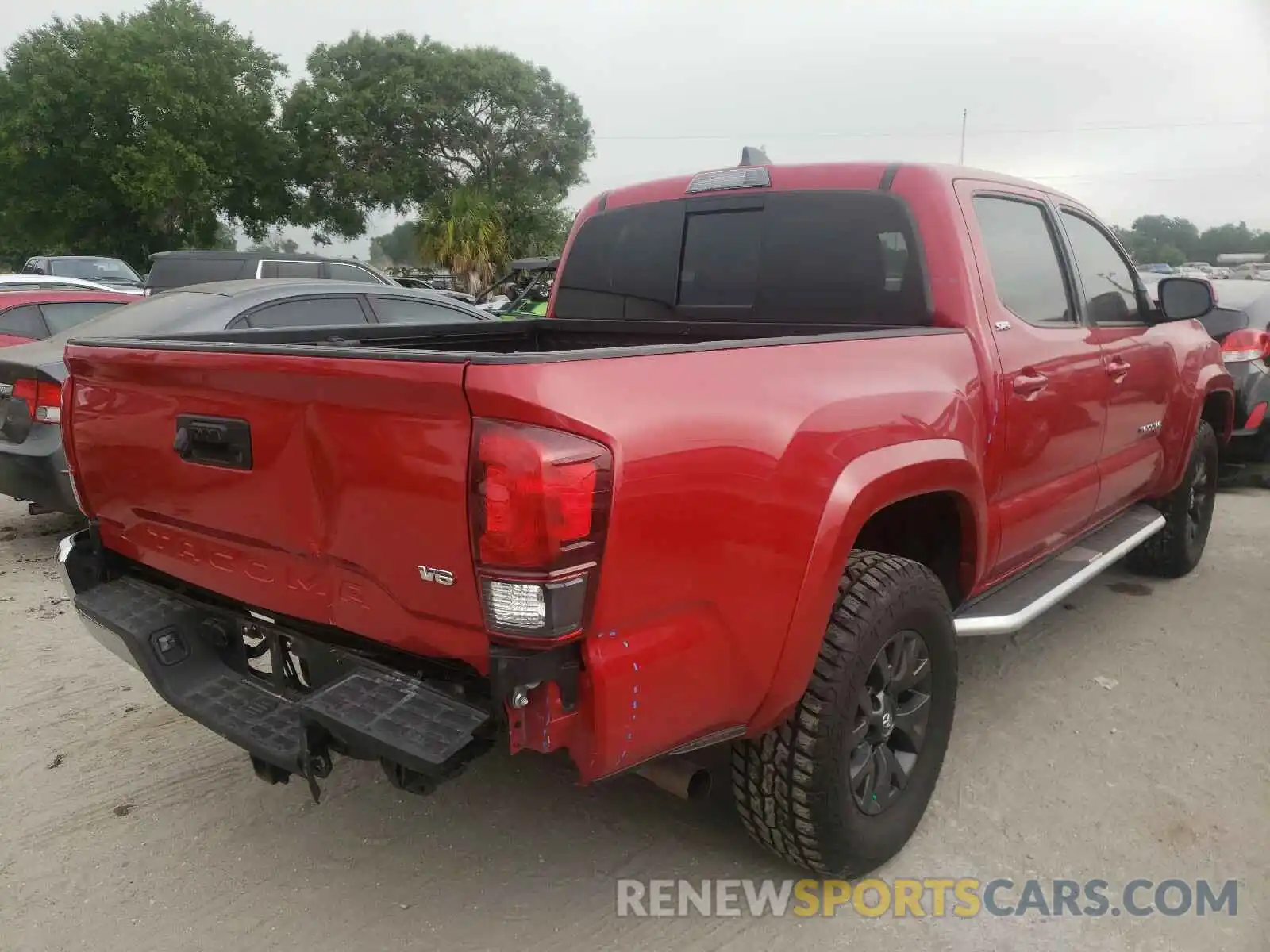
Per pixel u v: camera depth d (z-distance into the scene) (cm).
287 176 3894
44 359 534
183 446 240
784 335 335
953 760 333
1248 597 492
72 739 357
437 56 3916
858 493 234
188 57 3544
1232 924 249
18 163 3325
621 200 393
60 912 262
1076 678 396
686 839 292
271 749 224
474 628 192
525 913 260
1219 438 532
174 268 1252
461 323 388
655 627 199
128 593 277
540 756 339
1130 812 299
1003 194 339
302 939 250
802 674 229
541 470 175
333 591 220
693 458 200
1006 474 316
